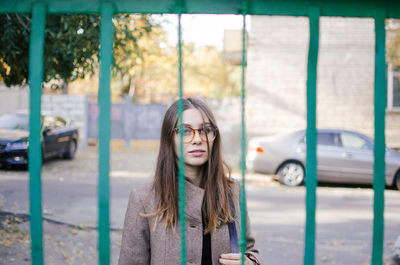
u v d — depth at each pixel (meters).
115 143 17.59
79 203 7.16
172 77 16.61
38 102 1.20
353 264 4.80
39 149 1.20
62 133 11.94
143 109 16.41
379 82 1.22
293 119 12.98
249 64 13.06
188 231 1.69
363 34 12.90
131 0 1.21
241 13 1.22
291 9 1.22
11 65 4.23
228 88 28.48
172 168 1.73
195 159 1.71
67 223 5.65
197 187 1.74
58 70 4.49
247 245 1.86
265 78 13.04
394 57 12.53
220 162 1.78
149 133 16.42
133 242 1.72
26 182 8.53
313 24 1.21
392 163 9.72
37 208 1.20
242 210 1.26
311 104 1.21
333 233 6.16
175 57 14.70
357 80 12.94
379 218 1.22
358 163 9.59
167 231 1.68
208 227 1.67
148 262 1.74
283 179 9.85
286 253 5.12
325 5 1.22
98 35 4.12
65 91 15.38
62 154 12.65
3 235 4.63
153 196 1.73
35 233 1.20
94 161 12.60
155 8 1.21
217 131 1.78
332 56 12.98
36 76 1.20
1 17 3.84
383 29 1.22
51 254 4.38
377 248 1.22
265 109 13.05
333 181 9.77
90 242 5.02
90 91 19.77
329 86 12.99
